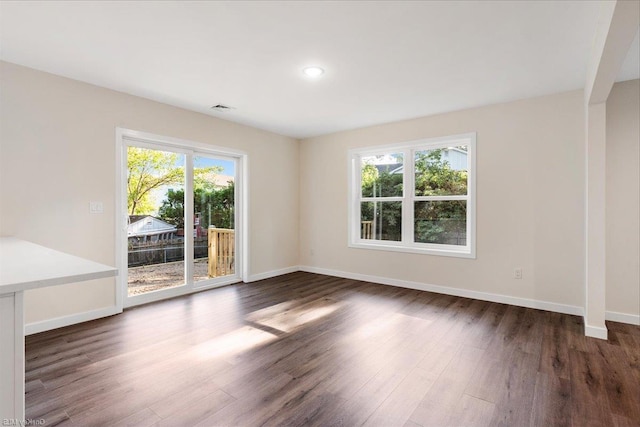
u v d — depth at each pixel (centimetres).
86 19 209
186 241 411
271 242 516
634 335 282
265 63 272
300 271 558
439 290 419
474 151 390
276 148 521
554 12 199
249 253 480
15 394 100
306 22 212
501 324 307
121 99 339
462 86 322
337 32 224
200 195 430
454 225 420
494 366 226
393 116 426
